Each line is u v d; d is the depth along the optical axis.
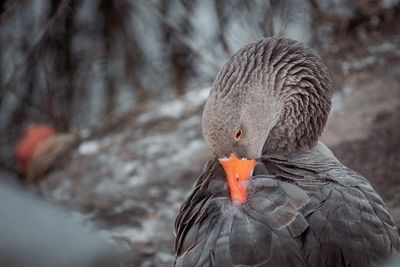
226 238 6.12
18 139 16.48
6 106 16.77
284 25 16.09
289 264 5.92
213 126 7.12
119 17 17.05
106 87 17.02
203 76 16.80
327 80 7.83
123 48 17.11
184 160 13.32
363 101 13.51
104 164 13.77
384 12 16.19
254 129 7.29
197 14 16.88
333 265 5.98
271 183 6.47
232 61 7.32
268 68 7.43
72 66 16.95
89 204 12.42
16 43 16.55
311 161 7.16
